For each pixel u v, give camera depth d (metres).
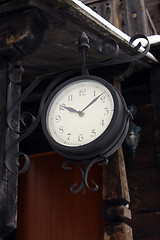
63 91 3.94
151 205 5.36
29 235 6.05
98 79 3.85
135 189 5.49
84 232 5.84
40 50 4.75
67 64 5.19
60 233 5.95
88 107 3.78
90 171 6.04
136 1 6.46
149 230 5.25
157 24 8.30
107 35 4.59
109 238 4.61
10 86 4.02
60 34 4.40
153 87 5.80
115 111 3.64
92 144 3.55
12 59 4.05
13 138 3.95
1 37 3.91
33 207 6.16
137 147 5.67
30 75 5.42
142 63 5.64
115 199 4.71
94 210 5.87
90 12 4.32
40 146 6.14
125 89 6.00
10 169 3.73
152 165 5.52
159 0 8.41
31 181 6.29
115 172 4.85
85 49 4.05
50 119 3.85
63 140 3.69
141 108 5.85
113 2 6.39
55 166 6.26
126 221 4.83
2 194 3.62
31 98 5.94
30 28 3.85
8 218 3.65
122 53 5.05
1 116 3.84
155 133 5.61
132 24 6.37
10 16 3.95
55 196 6.12
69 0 3.96
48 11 3.96
